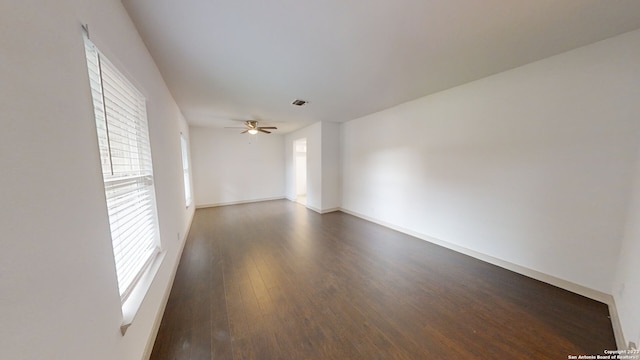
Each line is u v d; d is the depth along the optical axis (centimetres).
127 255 134
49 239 66
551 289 211
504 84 241
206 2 131
